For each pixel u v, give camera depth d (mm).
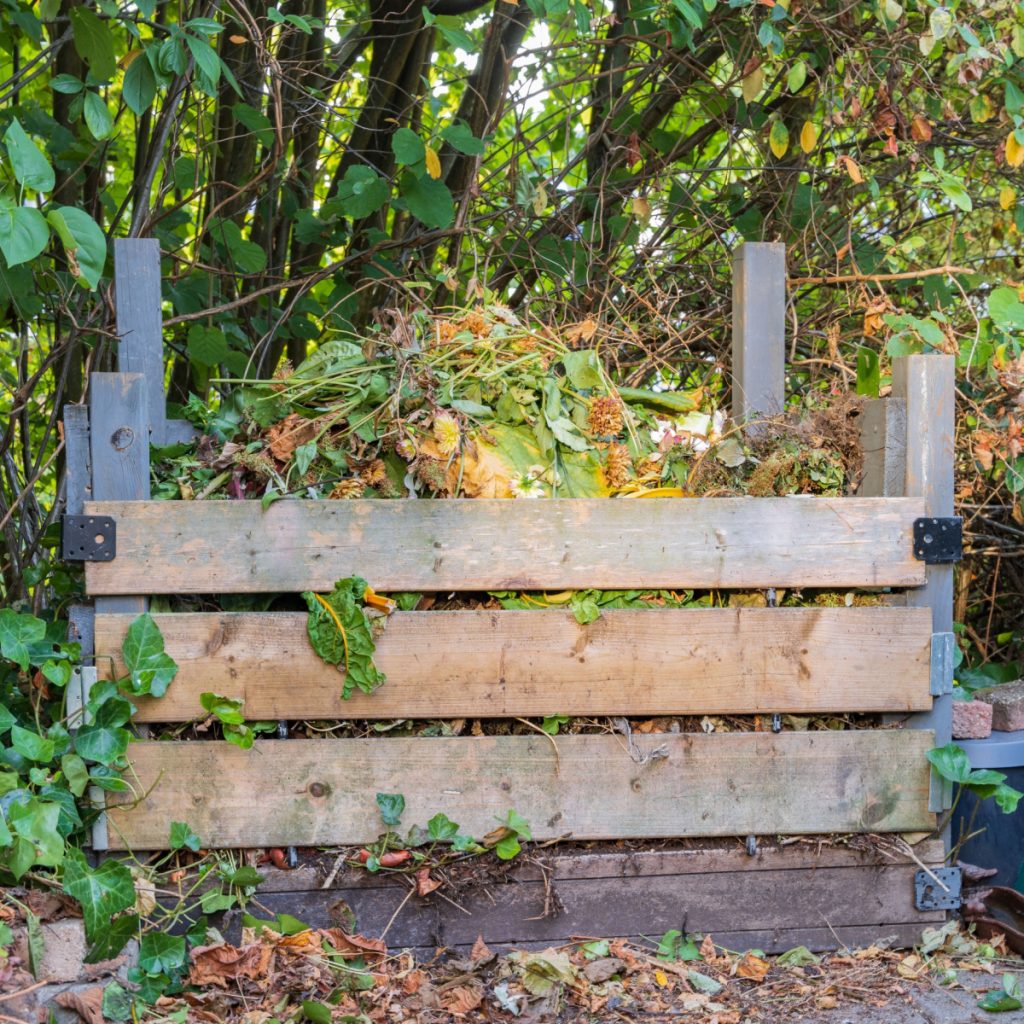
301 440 2459
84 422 2350
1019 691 2992
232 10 3531
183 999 2152
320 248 4176
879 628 2498
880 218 3977
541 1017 2186
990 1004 2227
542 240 3750
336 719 2367
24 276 3105
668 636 2418
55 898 2115
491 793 2381
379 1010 2174
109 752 2225
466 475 2465
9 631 2260
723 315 3520
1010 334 3113
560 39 4191
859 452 2662
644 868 2428
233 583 2324
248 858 2350
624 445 2598
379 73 4070
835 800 2484
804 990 2322
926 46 3094
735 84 3527
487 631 2369
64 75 2738
